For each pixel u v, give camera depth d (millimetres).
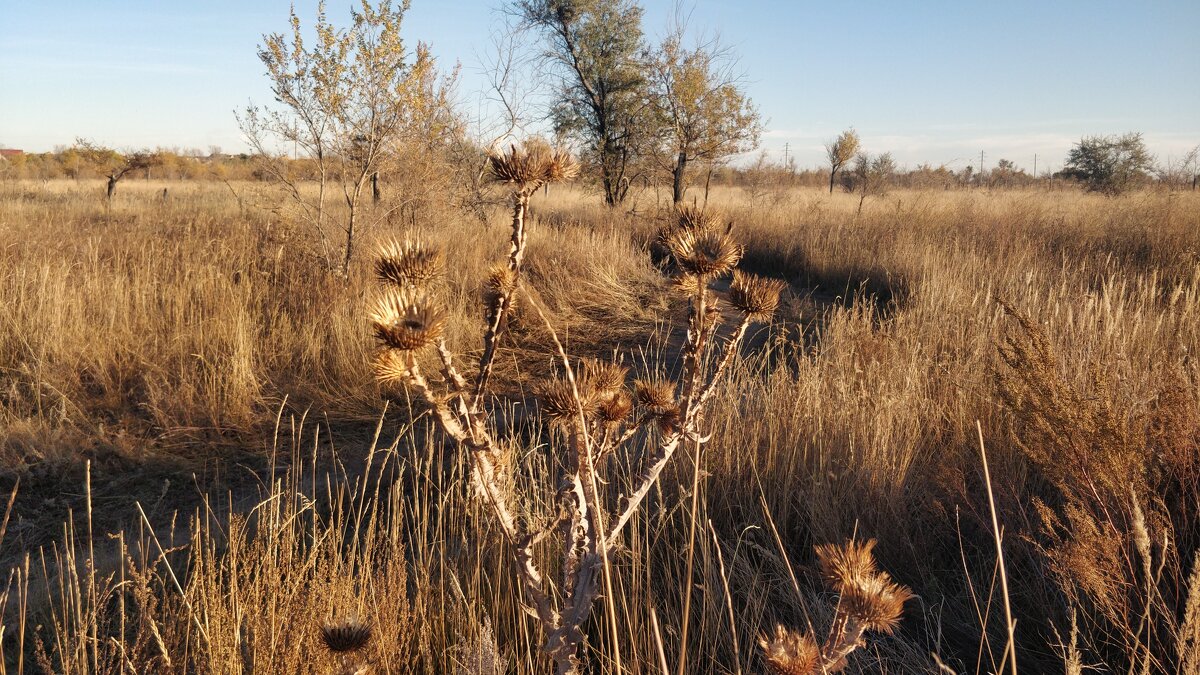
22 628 2775
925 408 4789
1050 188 40344
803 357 5707
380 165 10211
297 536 3717
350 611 2707
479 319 8414
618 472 4043
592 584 1594
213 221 14195
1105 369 4191
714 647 2867
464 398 1437
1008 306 3746
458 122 12117
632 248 13844
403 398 6531
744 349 7852
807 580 3457
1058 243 13734
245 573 2951
